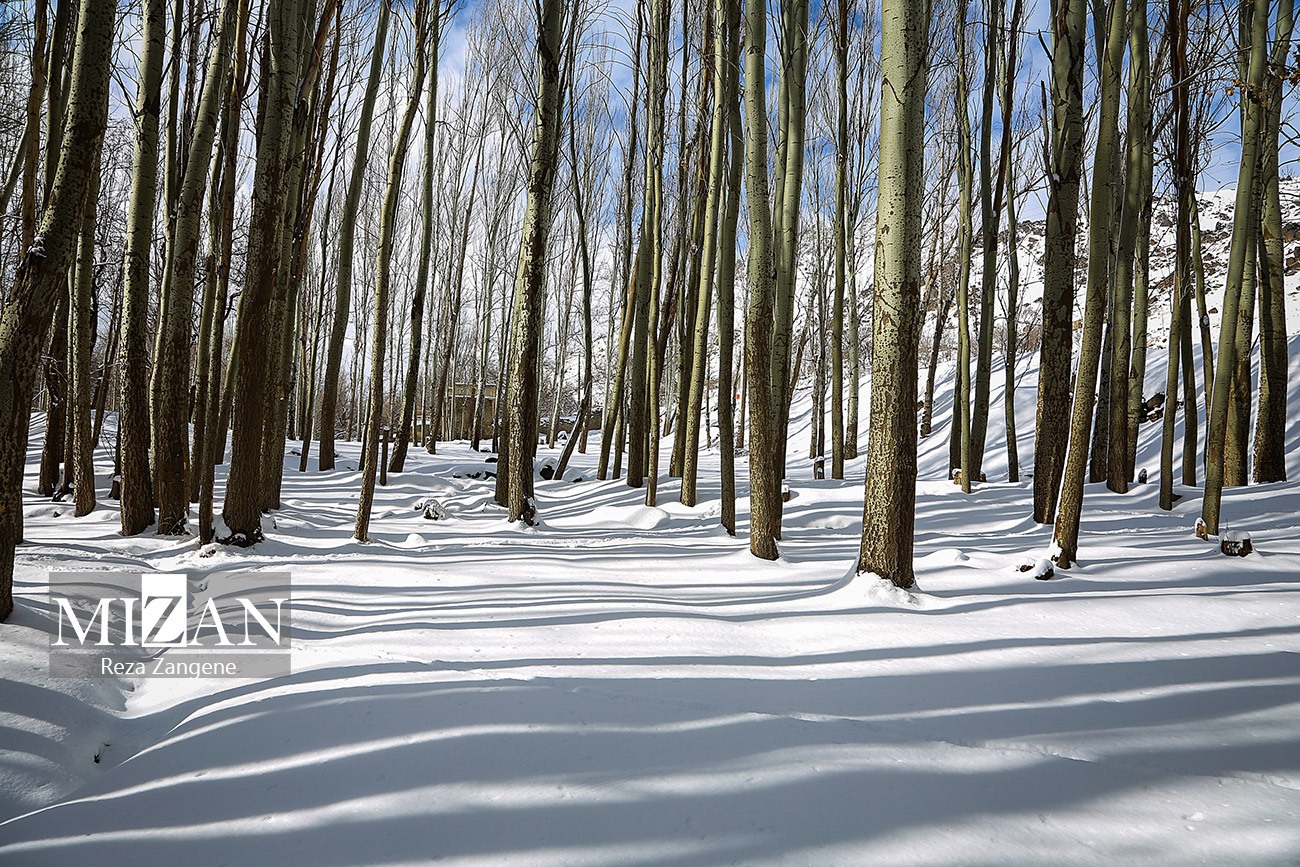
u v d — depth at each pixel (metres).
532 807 2.15
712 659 3.71
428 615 4.50
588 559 6.92
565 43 13.77
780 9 8.70
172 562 6.26
